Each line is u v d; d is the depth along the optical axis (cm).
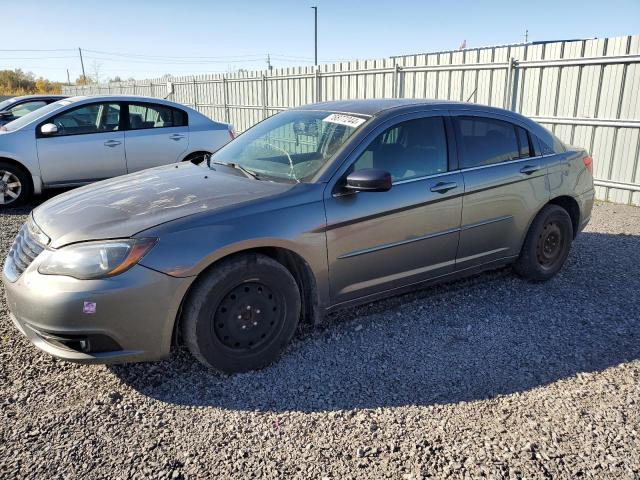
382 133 372
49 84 6034
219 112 1936
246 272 311
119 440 265
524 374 327
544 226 461
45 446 259
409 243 378
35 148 757
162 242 290
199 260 294
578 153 499
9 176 763
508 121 449
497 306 427
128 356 293
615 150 827
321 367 334
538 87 909
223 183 357
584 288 466
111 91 2892
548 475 241
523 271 468
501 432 271
